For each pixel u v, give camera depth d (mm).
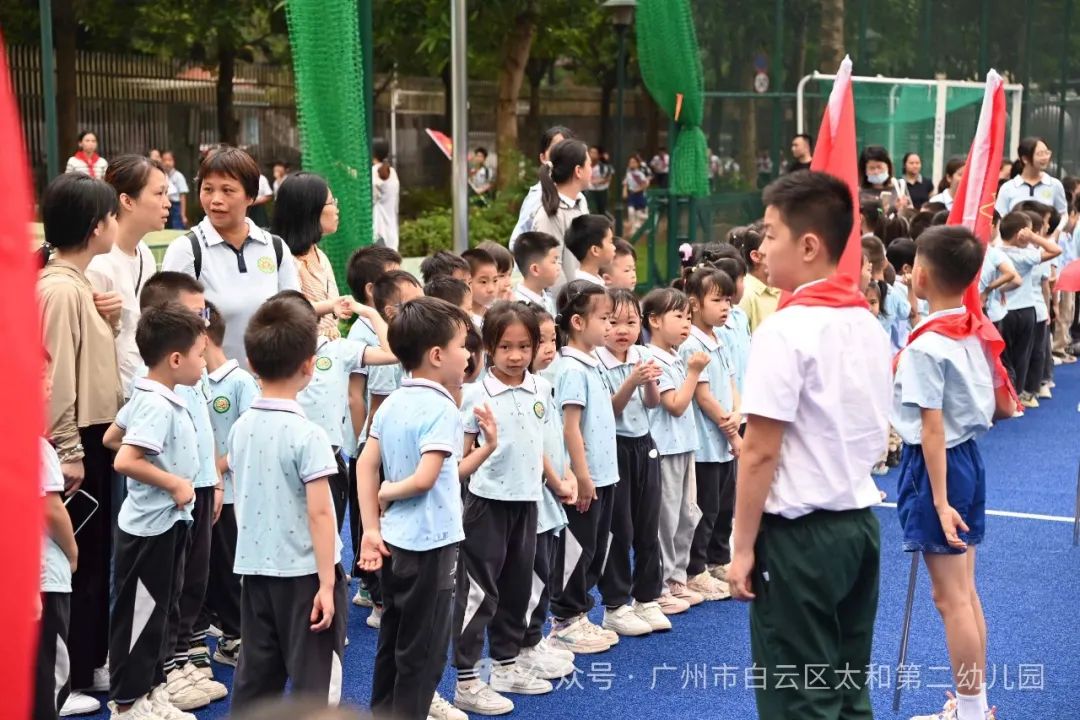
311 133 7484
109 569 4363
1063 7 19438
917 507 4031
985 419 4047
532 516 4441
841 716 3287
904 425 4051
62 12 20078
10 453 1158
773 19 14148
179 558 4086
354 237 7582
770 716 3215
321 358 4836
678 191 12414
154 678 4078
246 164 4660
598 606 5598
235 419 4516
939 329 3988
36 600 1233
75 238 4004
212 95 23250
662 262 13141
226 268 4676
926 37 16516
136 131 22156
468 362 4301
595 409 4793
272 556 3660
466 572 4352
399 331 3828
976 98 17328
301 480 3652
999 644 5055
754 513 3166
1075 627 5258
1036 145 11188
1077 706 4430
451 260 5180
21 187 1177
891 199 10711
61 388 3893
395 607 3881
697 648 5016
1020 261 9609
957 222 5000
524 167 18922
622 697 4520
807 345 3111
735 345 5871
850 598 3301
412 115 25688
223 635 4758
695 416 5504
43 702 3418
